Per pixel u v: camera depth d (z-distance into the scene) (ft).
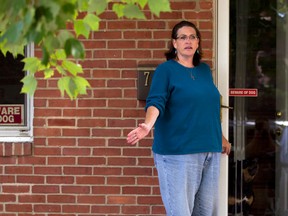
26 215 18.92
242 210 19.66
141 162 18.63
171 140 15.31
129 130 18.65
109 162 18.69
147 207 18.67
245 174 19.62
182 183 15.33
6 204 18.95
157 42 18.53
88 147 18.74
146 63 18.54
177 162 15.29
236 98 19.52
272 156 19.60
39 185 18.88
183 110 15.28
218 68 18.76
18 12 9.26
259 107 19.53
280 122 19.60
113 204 18.72
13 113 19.26
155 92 15.29
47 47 9.58
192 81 15.49
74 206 18.81
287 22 19.49
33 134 18.81
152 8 10.36
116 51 18.62
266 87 19.53
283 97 19.56
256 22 19.47
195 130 15.29
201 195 15.96
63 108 18.74
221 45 18.72
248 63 19.49
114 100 18.65
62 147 18.78
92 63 18.63
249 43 19.47
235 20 19.39
